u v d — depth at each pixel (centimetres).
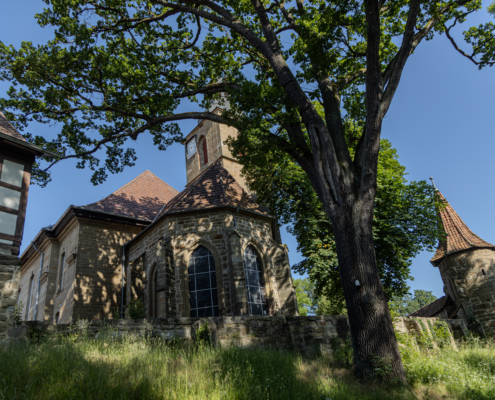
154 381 607
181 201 1725
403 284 1975
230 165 2555
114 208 2081
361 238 905
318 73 1137
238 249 1489
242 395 602
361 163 1059
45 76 1359
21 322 807
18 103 1408
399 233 1845
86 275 1838
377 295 859
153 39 1445
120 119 1545
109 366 643
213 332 999
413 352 1040
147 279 1684
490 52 1270
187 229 1600
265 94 1155
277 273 1666
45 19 1290
